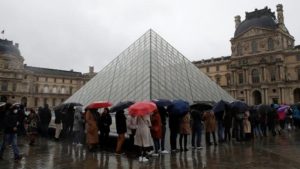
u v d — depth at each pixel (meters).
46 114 28.91
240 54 113.12
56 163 15.87
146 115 16.52
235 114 24.64
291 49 102.62
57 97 145.12
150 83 30.28
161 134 18.28
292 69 101.94
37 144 23.83
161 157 17.23
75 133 23.81
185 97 32.25
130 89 31.66
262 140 25.42
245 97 109.44
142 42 40.44
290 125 38.38
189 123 19.56
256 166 14.52
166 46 40.50
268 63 104.75
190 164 15.11
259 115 27.77
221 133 24.06
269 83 103.50
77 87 154.38
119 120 18.73
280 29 103.31
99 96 33.78
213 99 34.94
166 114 19.55
